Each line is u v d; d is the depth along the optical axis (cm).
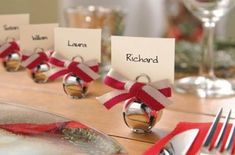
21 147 59
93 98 80
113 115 72
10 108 71
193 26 194
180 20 203
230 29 197
